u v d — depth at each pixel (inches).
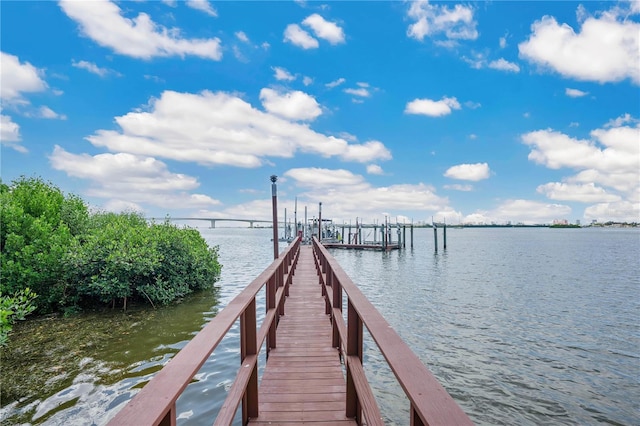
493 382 297.3
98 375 257.4
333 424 124.0
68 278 436.8
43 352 302.4
